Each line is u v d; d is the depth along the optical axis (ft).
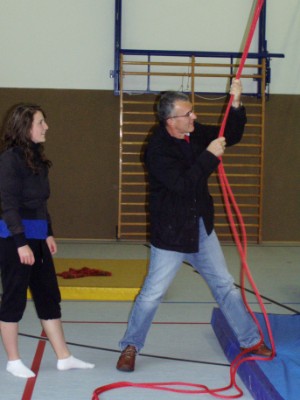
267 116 25.54
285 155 25.71
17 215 8.86
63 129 25.34
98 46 25.16
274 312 14.10
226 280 9.73
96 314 13.73
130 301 14.96
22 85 25.14
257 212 25.61
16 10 24.88
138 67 25.26
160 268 9.52
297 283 17.60
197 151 9.63
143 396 8.85
